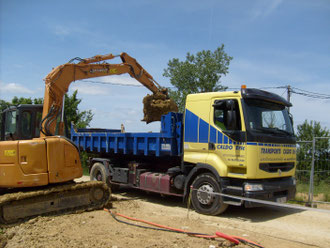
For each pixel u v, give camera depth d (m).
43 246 4.76
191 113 7.83
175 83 22.91
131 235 5.29
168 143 8.28
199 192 7.46
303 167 9.85
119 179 10.05
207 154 7.42
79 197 7.04
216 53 23.06
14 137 9.00
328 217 7.44
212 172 7.38
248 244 5.11
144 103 10.68
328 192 9.52
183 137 8.04
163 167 9.30
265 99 7.15
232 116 6.75
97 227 5.77
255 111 7.01
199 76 22.36
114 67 9.94
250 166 6.61
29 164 6.44
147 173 9.18
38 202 6.41
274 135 7.18
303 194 9.77
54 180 6.69
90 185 7.14
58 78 8.48
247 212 7.86
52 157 6.70
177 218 6.82
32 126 9.15
